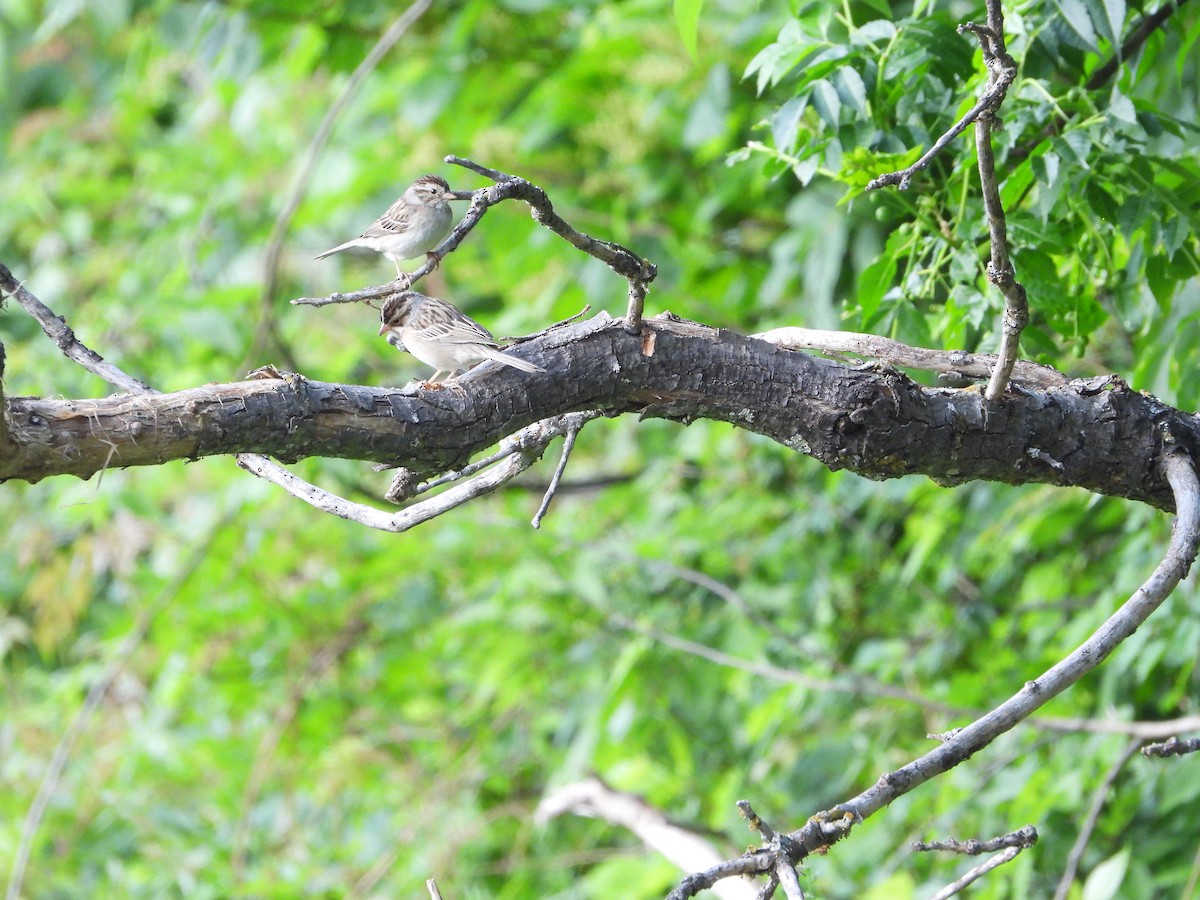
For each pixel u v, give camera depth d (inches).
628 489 564.1
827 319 449.1
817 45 279.7
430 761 562.6
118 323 522.0
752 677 481.4
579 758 464.1
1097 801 336.5
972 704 417.4
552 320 524.4
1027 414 224.5
